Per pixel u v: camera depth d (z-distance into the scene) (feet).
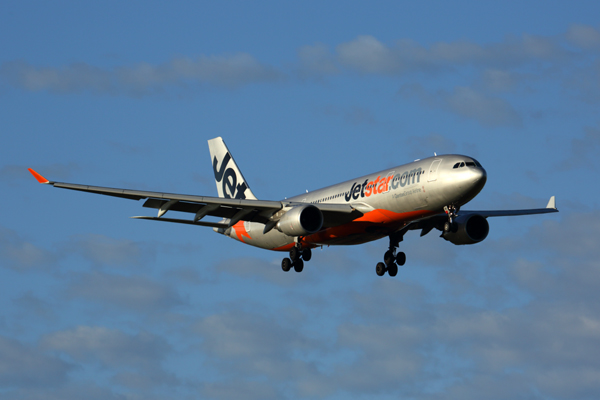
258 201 421.59
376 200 417.28
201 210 428.15
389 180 414.00
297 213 406.82
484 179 384.27
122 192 398.83
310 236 453.99
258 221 442.91
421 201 398.21
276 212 430.20
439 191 389.19
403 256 459.73
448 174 386.73
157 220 440.45
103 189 394.11
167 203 413.59
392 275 458.50
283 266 467.93
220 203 415.44
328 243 454.40
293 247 464.24
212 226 471.21
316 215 415.85
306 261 469.98
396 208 409.90
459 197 389.39
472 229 455.22
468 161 390.21
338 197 445.37
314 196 471.62
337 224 434.71
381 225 424.87
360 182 435.53
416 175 399.85
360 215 425.28
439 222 448.24
